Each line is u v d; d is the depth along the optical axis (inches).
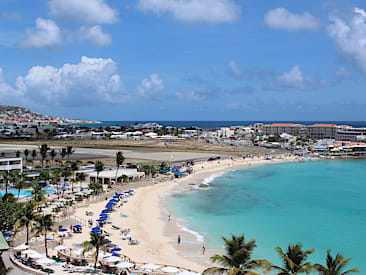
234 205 3437.5
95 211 2977.4
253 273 1179.9
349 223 2797.7
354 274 1824.6
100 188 3599.9
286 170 6259.8
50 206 3002.0
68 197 3336.6
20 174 3759.8
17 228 2124.8
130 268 1753.2
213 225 2726.4
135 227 2613.2
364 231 2581.2
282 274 1182.9
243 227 2672.2
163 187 4399.6
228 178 5265.8
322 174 5733.3
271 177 5393.7
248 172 5964.6
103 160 6525.6
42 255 1742.1
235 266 1248.2
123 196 3639.3
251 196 3897.6
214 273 1279.5
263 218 2942.9
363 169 6402.6
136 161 6565.0
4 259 1734.7
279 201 3636.8
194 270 1813.5
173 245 2244.1
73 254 1900.8
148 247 2178.9
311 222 2817.4
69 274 1584.6
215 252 2126.0
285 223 2790.4
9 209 2170.3
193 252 2118.6
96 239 1740.9
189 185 4611.2
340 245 2279.8
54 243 2065.7
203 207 3346.5
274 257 2055.9
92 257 1866.4
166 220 2859.3
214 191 4195.4
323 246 2260.1
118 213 2974.9
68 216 2711.6
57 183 3786.9
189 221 2839.6
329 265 1197.7
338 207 3361.2
